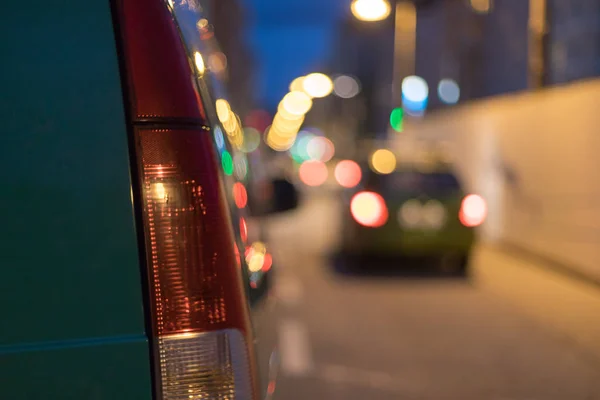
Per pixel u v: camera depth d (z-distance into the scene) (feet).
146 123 6.99
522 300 34.42
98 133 6.81
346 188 46.21
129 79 6.98
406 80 80.38
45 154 6.67
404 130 83.05
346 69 204.33
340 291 36.32
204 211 7.09
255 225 11.01
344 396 20.74
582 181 39.01
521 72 77.82
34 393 6.51
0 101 6.64
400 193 39.93
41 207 6.63
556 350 26.02
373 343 26.58
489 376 22.79
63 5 6.88
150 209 6.92
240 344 7.15
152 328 6.84
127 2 7.07
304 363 23.99
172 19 7.28
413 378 22.56
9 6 6.77
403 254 40.22
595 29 59.72
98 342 6.64
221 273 7.11
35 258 6.58
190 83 7.19
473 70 94.89
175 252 6.97
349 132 201.77
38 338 6.56
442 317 30.89
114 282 6.72
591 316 31.22
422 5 82.17
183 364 6.91
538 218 45.62
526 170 47.67
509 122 50.78
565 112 41.45
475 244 40.40
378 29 168.86
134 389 6.71
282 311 31.78
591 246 37.91
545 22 47.91
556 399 20.71
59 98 6.75
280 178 15.67
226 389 7.03
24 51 6.75
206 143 7.21
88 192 6.73
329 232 60.34
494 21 87.35
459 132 62.59
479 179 57.00
